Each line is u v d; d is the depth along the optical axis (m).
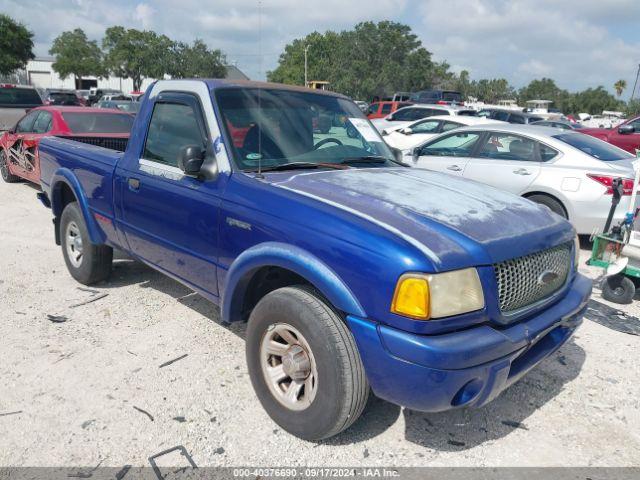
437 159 8.25
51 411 3.26
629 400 3.56
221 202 3.39
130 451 2.94
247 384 3.61
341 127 4.27
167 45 74.12
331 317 2.78
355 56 94.94
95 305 4.83
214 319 4.59
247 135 3.65
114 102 23.25
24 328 4.33
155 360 3.88
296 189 3.17
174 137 3.96
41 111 9.88
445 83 113.12
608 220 5.66
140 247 4.31
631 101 66.50
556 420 3.33
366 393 2.81
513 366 2.89
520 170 7.36
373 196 3.11
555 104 120.94
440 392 2.52
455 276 2.55
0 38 46.59
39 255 6.27
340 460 2.92
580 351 4.24
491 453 3.02
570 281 3.31
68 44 76.69
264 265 3.04
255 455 2.94
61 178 5.13
